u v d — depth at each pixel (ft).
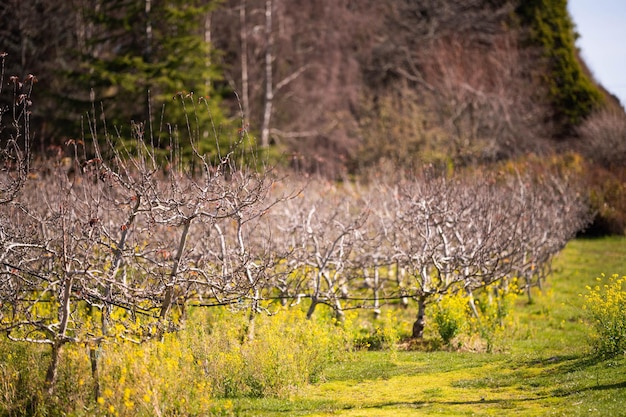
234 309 40.86
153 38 116.98
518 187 80.33
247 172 39.06
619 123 127.54
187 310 43.93
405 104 140.56
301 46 163.12
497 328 50.93
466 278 50.72
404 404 35.12
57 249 40.70
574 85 154.51
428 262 52.80
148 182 34.40
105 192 43.62
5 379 33.91
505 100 138.92
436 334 53.06
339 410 34.14
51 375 32.45
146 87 107.04
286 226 57.57
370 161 132.46
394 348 48.44
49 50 130.11
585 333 52.19
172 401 31.45
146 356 32.58
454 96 140.46
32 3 126.00
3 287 35.22
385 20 174.29
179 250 34.94
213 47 142.41
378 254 57.72
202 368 36.88
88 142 95.91
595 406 30.48
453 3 170.91
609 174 116.37
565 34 162.40
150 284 40.06
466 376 41.50
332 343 45.93
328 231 58.54
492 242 51.88
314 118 152.76
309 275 54.03
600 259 91.09
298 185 64.59
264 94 152.87
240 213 38.70
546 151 134.72
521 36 161.79
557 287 73.82
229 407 33.32
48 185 52.06
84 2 131.64
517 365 43.14
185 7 122.42
